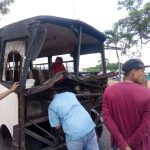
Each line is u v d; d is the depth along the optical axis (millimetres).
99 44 6781
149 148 2990
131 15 26422
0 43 5613
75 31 5828
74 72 6676
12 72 5219
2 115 5465
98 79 5934
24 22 4887
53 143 5102
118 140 2990
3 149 5426
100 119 6270
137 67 3150
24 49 4902
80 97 5734
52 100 4723
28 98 4879
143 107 2990
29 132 4871
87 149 4340
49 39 6484
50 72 6629
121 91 3074
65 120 4324
